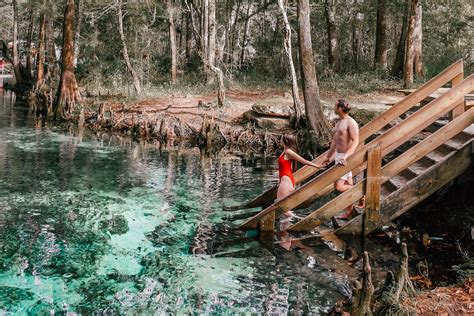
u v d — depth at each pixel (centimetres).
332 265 746
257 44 4103
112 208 1053
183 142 2050
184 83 3092
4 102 3503
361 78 2692
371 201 838
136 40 3228
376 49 3122
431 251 791
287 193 935
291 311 612
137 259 778
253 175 1444
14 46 4303
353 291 518
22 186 1218
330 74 2916
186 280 703
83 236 878
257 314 606
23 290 672
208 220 974
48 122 2519
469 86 838
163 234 892
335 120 1814
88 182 1288
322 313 606
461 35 3344
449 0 3288
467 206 890
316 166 932
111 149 1830
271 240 848
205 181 1345
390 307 522
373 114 1819
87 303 638
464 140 916
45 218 973
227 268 742
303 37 1697
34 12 3859
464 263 725
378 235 864
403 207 833
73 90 2681
